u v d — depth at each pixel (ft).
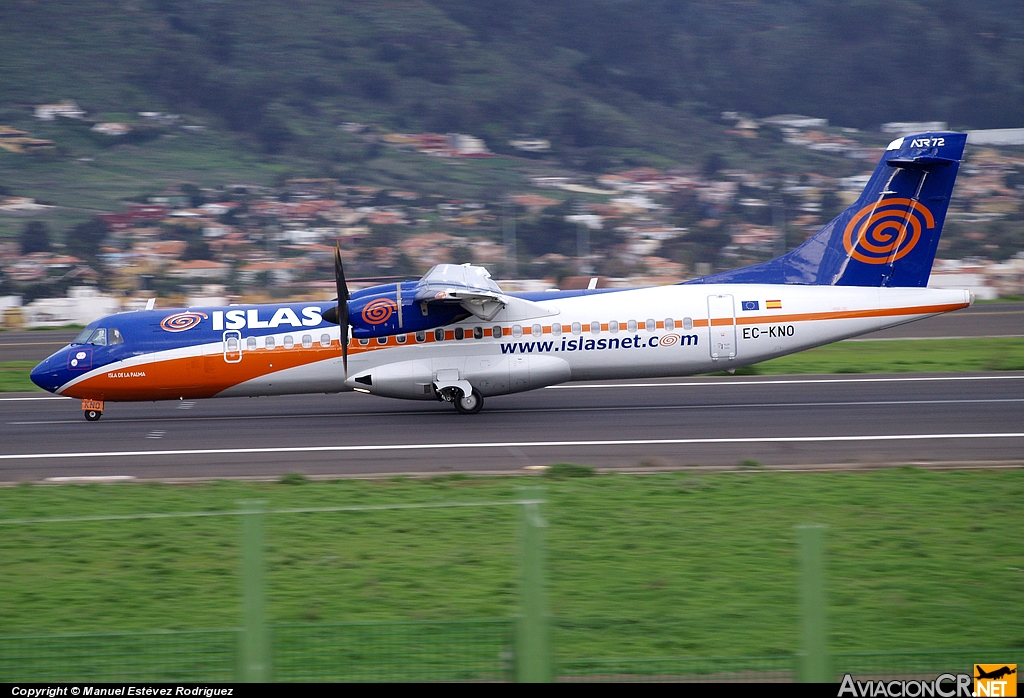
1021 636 119.75
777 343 282.15
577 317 280.92
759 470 207.00
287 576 142.51
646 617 125.49
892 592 134.62
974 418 258.98
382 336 277.44
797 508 175.42
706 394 312.71
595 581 139.33
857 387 318.24
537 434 250.98
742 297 282.77
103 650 106.22
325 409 300.81
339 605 131.03
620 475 204.23
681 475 203.21
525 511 93.09
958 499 179.83
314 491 193.57
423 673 101.91
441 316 276.82
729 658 108.47
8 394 345.92
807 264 288.30
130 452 237.25
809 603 89.25
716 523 166.91
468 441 243.40
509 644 100.01
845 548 153.07
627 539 158.40
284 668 103.09
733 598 132.16
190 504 183.62
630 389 326.44
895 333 479.00
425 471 211.82
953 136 277.85
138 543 157.89
